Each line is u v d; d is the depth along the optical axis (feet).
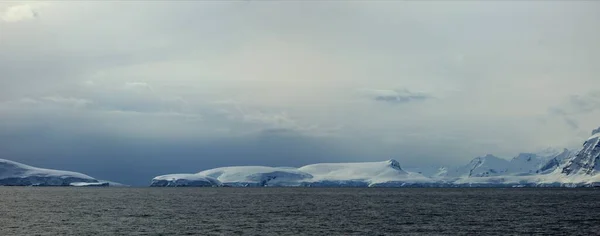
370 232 404.16
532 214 569.23
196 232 399.85
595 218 519.60
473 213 583.58
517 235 386.73
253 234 388.78
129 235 380.78
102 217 522.06
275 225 450.71
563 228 430.61
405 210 635.66
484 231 410.52
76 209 638.53
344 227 436.35
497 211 617.21
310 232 402.93
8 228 422.00
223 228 426.10
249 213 584.40
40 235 380.58
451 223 468.75
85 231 403.34
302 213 585.63
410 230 416.67
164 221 482.28
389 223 467.93
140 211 608.19
